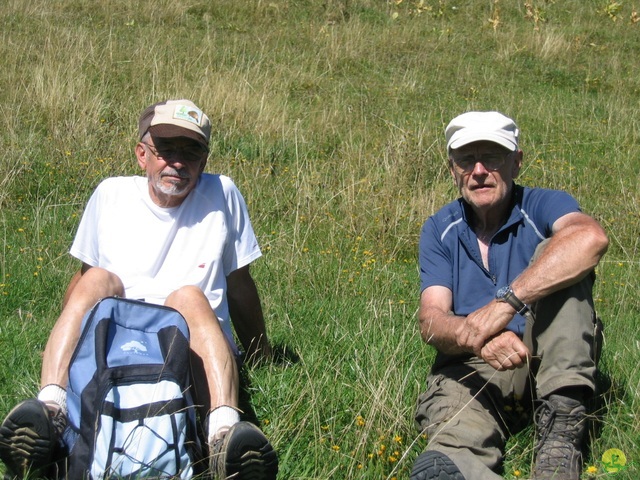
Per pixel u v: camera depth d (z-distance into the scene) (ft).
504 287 10.83
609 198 24.71
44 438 9.45
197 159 11.96
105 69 32.01
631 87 38.29
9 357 13.10
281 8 45.73
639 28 48.24
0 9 39.47
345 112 31.50
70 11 41.32
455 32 45.03
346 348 13.89
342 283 17.69
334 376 12.84
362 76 37.22
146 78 31.83
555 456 10.24
